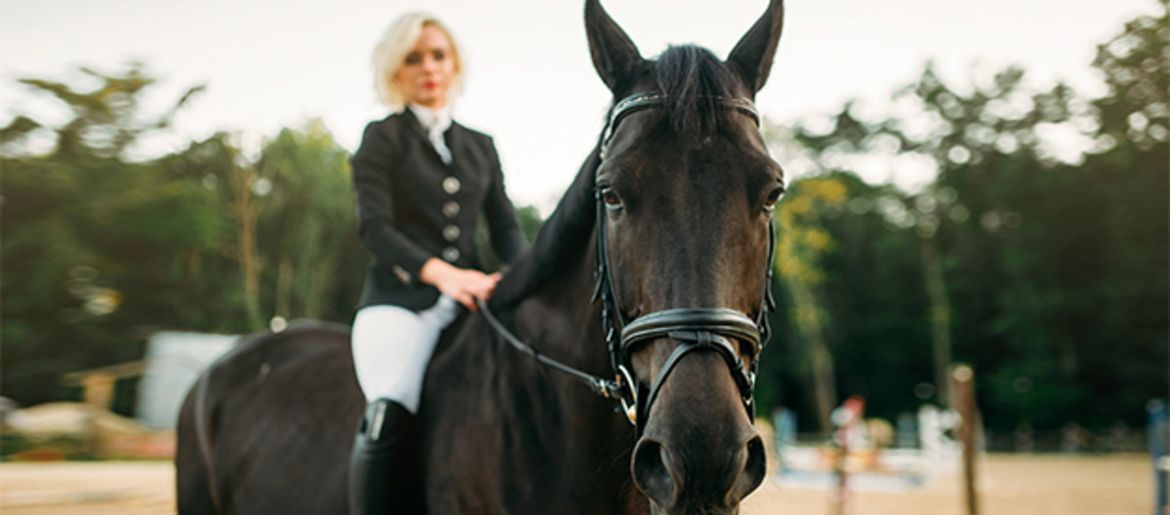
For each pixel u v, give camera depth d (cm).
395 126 290
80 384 3406
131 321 3703
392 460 247
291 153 3959
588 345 222
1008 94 4681
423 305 271
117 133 3862
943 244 4772
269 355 361
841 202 4997
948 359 4544
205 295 3912
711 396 170
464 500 237
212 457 340
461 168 294
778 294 4366
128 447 2188
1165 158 4019
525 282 243
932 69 4828
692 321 178
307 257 3838
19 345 3453
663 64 202
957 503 1207
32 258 3581
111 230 3669
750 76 217
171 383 2328
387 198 279
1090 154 4250
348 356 329
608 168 193
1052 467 2178
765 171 190
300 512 281
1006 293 4269
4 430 2202
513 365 242
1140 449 3209
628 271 191
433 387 260
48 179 3584
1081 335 4097
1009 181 4369
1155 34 4181
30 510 993
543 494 226
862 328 4822
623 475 222
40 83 3734
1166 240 3906
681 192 186
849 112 5072
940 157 4784
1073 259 4222
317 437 290
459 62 308
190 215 3762
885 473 1582
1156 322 3938
